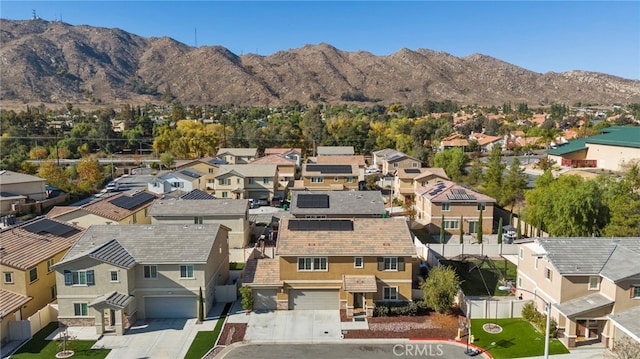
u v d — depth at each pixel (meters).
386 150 115.44
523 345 33.16
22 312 36.31
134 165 117.38
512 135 155.25
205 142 126.38
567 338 32.69
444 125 167.12
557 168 96.00
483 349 32.75
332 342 34.03
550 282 35.28
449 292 37.41
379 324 36.66
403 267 38.72
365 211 55.47
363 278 38.44
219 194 80.00
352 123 145.50
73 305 36.47
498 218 64.88
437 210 60.69
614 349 28.70
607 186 52.50
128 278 36.31
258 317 38.12
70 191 85.44
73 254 37.50
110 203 57.59
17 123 136.12
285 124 148.50
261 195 80.81
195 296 37.84
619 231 46.28
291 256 38.72
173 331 35.81
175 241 39.47
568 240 36.41
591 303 32.59
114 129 153.38
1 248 37.88
